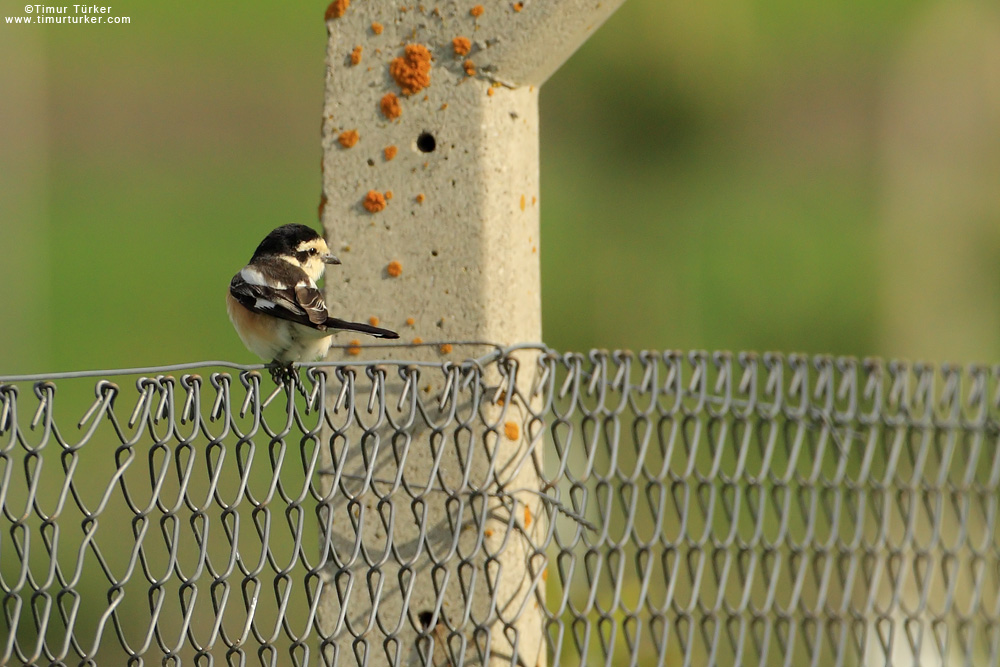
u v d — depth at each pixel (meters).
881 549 7.99
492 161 6.46
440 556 6.48
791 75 28.39
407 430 6.09
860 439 7.93
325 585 6.50
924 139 26.64
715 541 7.35
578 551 9.50
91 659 5.15
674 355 7.11
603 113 23.94
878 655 10.63
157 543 10.75
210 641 5.45
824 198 26.33
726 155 25.72
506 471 6.53
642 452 6.95
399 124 6.50
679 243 24.22
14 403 5.10
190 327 21.56
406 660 6.47
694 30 23.58
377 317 6.53
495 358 6.41
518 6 6.36
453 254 6.47
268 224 25.69
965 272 23.94
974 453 8.22
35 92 24.98
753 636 7.60
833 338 23.17
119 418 14.06
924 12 27.58
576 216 24.09
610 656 6.79
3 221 23.75
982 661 10.47
